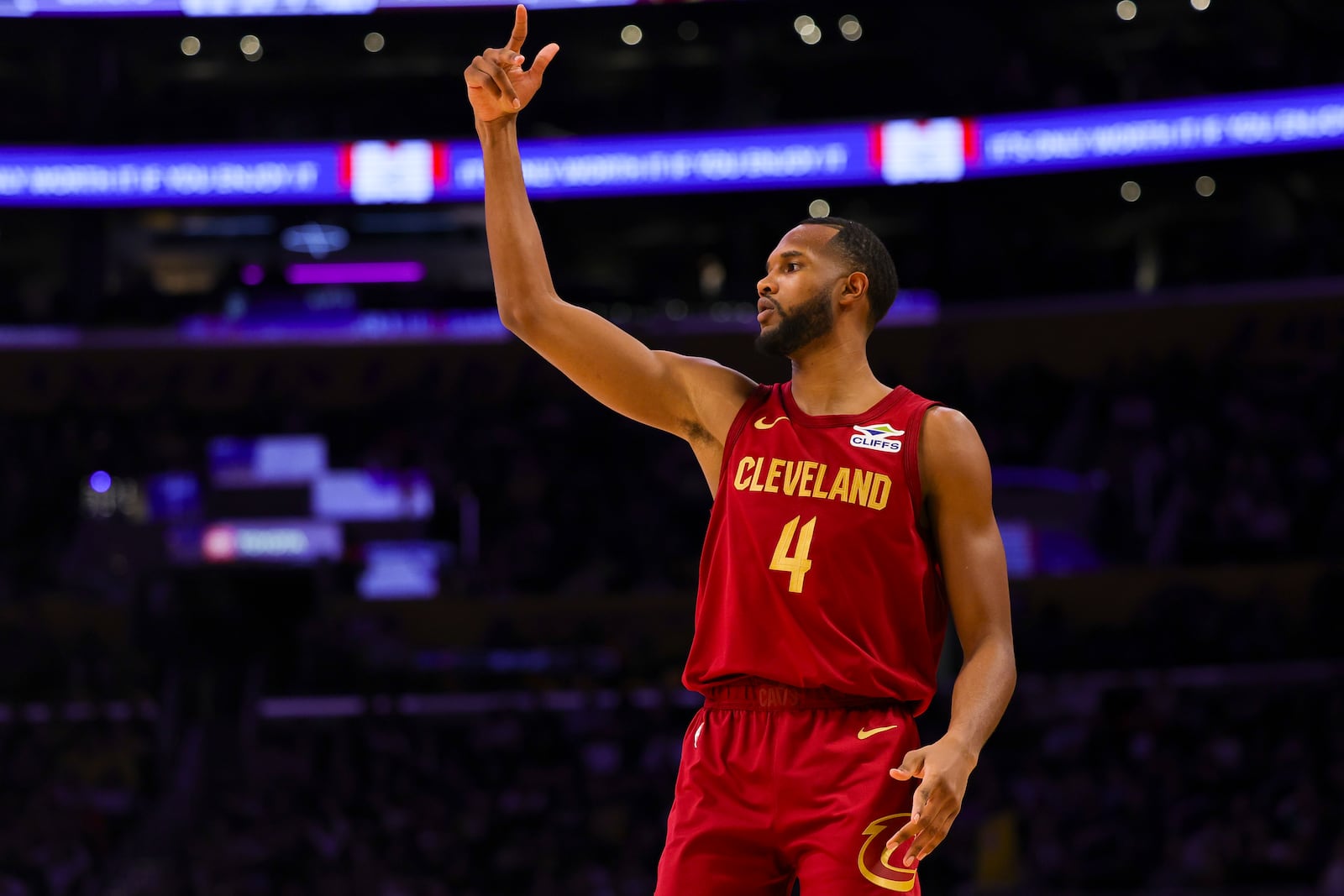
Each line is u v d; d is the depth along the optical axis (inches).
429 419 1587.1
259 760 1203.9
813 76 1761.8
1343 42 1566.2
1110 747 1120.8
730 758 243.0
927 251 1685.5
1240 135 1328.7
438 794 1165.7
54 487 1510.8
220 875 1093.8
